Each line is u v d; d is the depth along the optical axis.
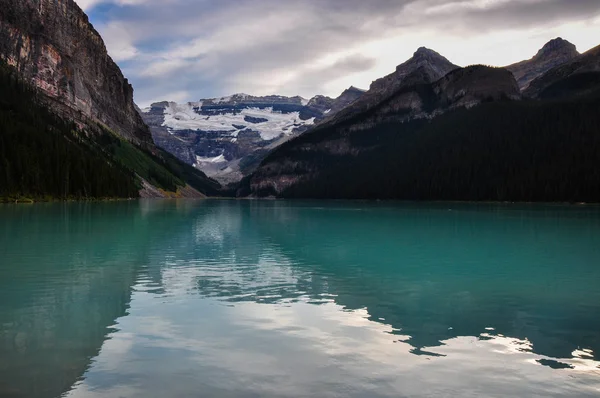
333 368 13.93
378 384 12.86
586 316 19.92
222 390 12.39
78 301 21.89
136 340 16.30
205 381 12.95
